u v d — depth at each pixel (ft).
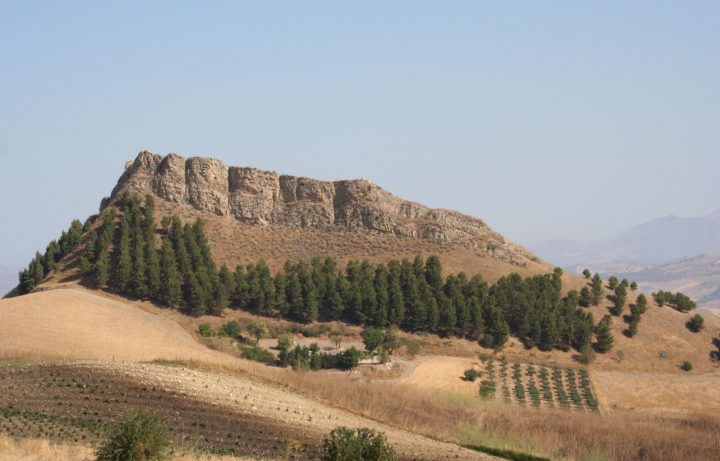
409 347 345.72
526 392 305.73
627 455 188.03
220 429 150.41
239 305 379.76
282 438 150.30
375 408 198.70
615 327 392.88
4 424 135.95
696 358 370.53
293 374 215.92
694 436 207.62
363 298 375.66
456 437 186.29
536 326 368.27
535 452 183.21
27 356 217.36
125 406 156.35
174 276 368.07
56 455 112.57
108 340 277.85
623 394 318.04
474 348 359.46
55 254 410.31
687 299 433.89
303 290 382.63
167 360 216.74
